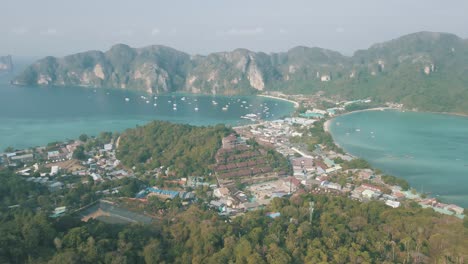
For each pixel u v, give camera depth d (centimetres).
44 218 16550
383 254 15362
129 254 14900
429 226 17612
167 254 15600
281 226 17462
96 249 14512
